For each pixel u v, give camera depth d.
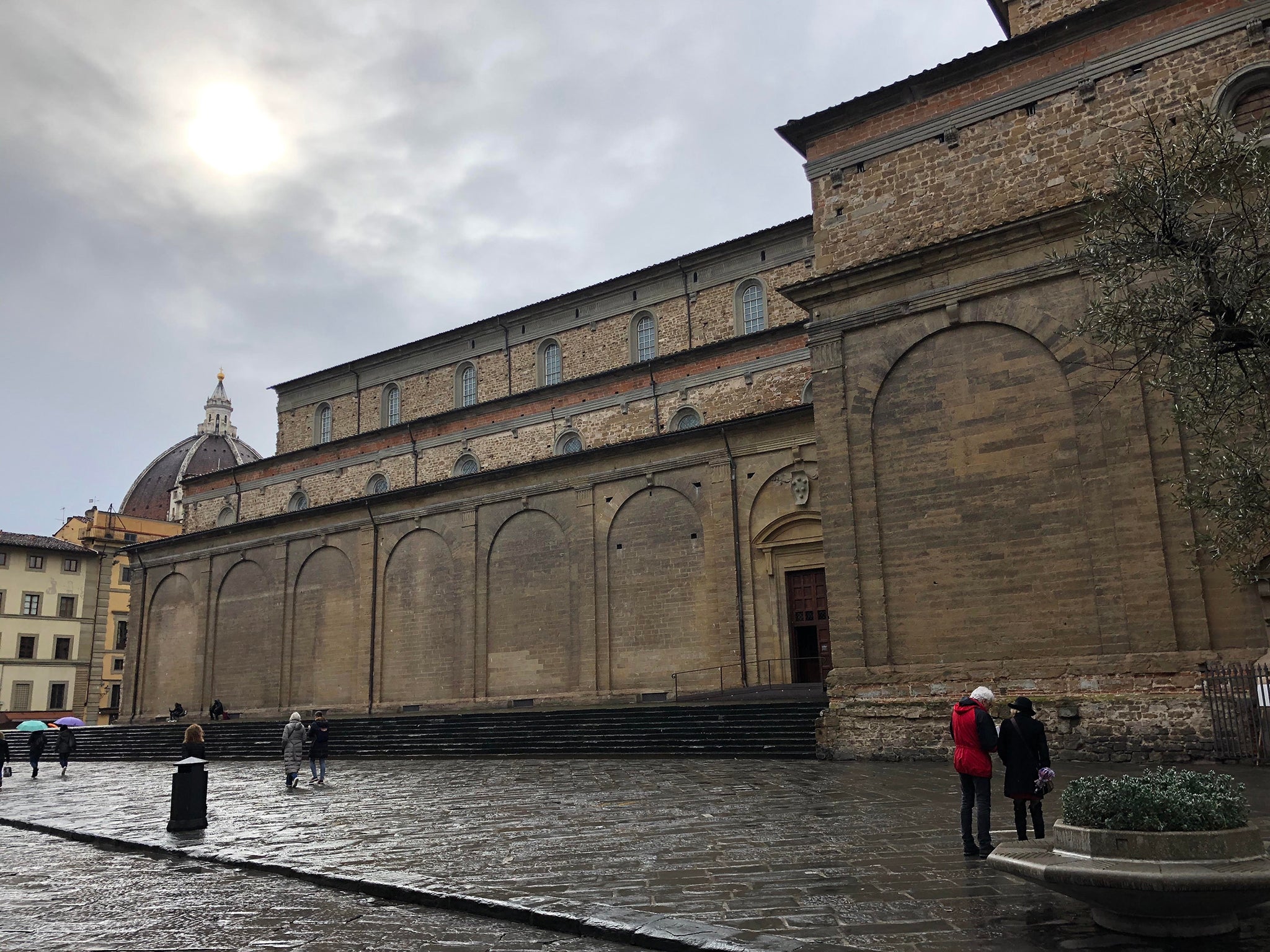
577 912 7.61
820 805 12.87
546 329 41.88
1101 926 6.83
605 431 36.81
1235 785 7.02
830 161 22.16
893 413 20.30
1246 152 12.18
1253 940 6.47
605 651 30.44
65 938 7.64
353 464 44.25
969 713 9.33
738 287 36.62
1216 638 16.30
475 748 25.06
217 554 42.69
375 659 36.12
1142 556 17.08
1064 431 18.31
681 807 13.30
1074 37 19.38
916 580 19.48
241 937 7.54
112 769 28.16
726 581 28.48
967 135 20.44
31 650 59.53
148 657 44.69
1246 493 12.02
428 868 9.73
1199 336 12.23
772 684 27.16
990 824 10.15
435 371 45.53
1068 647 17.67
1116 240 12.45
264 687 39.44
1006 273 19.23
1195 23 18.11
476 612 33.75
